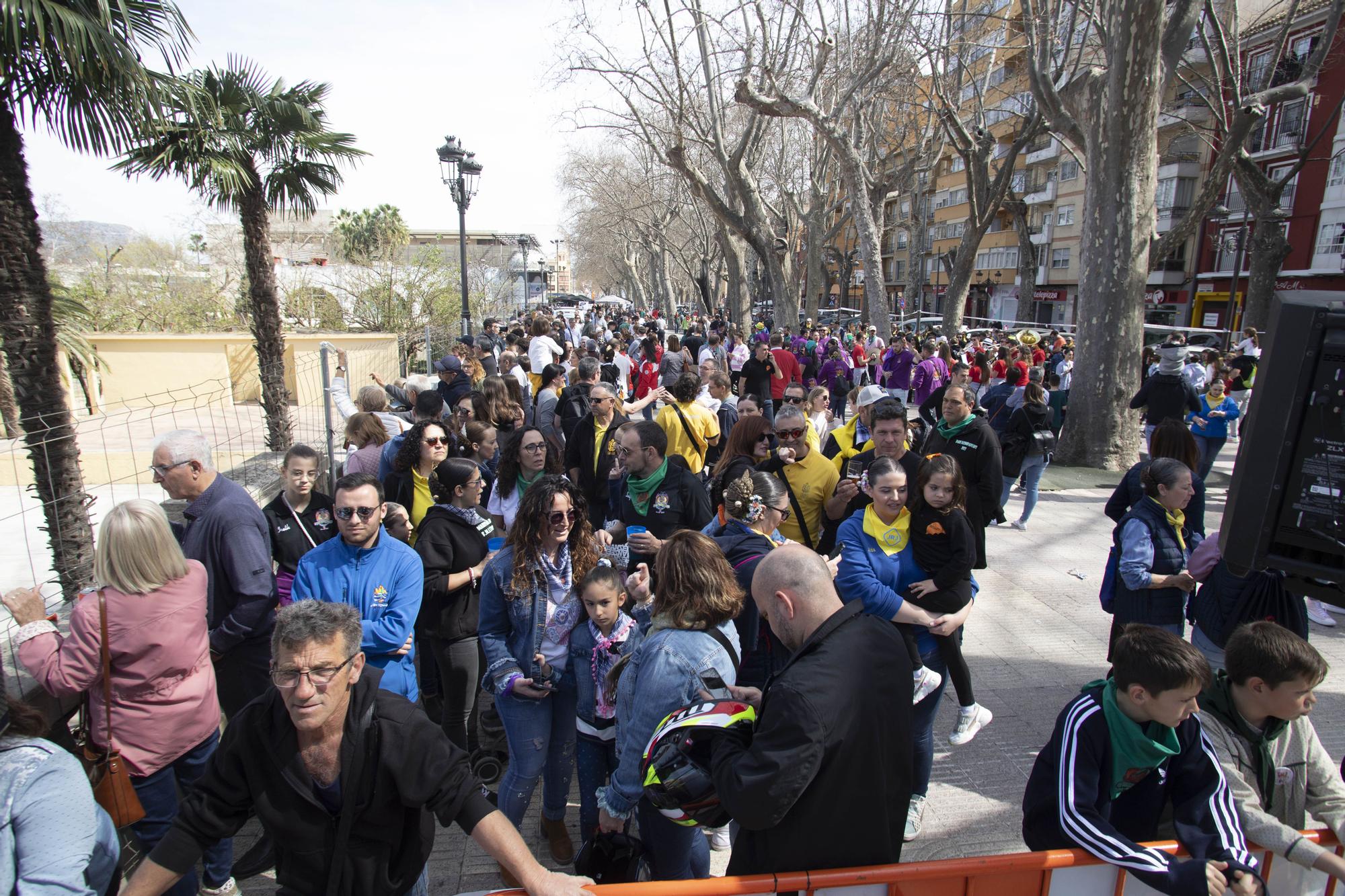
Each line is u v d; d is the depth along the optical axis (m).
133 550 2.62
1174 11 10.97
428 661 4.36
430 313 18.94
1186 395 8.70
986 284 50.84
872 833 1.93
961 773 3.99
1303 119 27.50
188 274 19.95
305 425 10.81
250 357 13.71
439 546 3.69
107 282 18.30
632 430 4.34
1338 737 4.29
